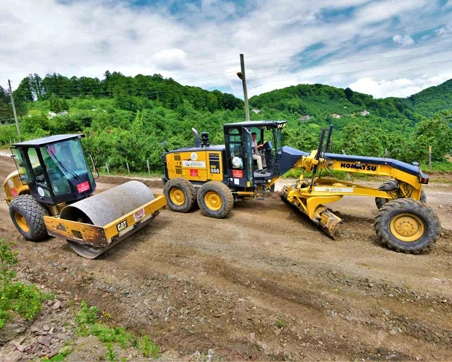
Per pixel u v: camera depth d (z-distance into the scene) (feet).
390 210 16.61
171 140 71.20
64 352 10.07
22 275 15.88
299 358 9.99
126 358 10.02
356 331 10.96
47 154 18.04
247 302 12.73
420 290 12.93
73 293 14.29
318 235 19.27
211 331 11.29
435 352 9.95
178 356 10.27
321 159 19.90
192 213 24.73
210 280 14.49
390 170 18.25
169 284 14.39
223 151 23.82
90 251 17.75
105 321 12.23
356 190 19.20
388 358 9.84
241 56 49.52
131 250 18.22
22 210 19.22
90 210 16.79
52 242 20.15
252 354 10.23
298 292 13.21
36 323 11.62
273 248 17.58
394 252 16.63
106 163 55.52
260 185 22.97
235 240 18.97
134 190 19.97
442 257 15.94
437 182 32.76
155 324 11.84
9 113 185.98
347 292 13.05
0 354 9.87
